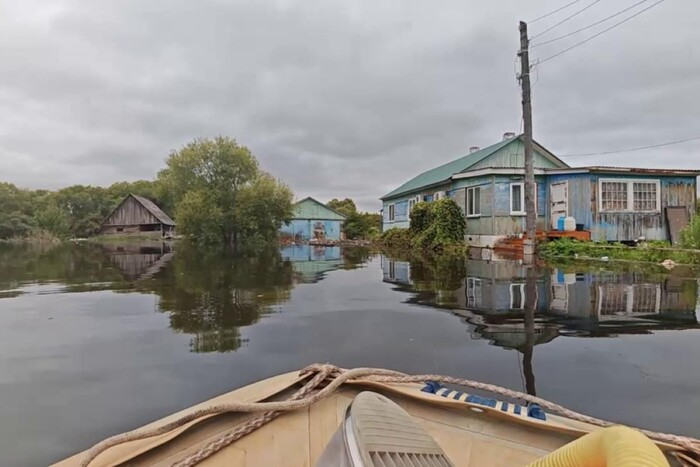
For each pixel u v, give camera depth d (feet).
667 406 8.07
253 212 86.38
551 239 42.83
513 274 27.63
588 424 4.58
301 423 4.93
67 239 139.74
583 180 44.27
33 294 23.17
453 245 50.24
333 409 5.19
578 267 30.83
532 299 18.95
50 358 11.64
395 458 2.79
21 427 7.78
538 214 47.32
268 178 88.94
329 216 120.57
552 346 11.93
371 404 3.28
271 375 10.21
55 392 9.32
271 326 14.94
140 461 4.02
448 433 4.71
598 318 15.19
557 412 5.05
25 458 6.80
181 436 4.35
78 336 13.92
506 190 47.03
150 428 4.21
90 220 160.66
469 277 26.91
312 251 68.13
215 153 87.66
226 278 29.94
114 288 25.29
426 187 62.80
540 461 3.04
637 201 44.86
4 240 128.77
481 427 4.74
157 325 15.38
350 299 20.38
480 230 49.01
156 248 83.87
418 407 5.14
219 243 86.79
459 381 5.73
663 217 45.14
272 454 4.52
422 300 19.60
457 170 57.26
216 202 87.15
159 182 99.91
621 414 7.77
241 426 4.63
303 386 5.51
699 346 11.73
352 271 33.83
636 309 16.55
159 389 9.44
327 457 3.00
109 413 8.30
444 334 13.42
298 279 28.96
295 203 99.09
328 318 16.14
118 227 153.28
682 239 35.53
